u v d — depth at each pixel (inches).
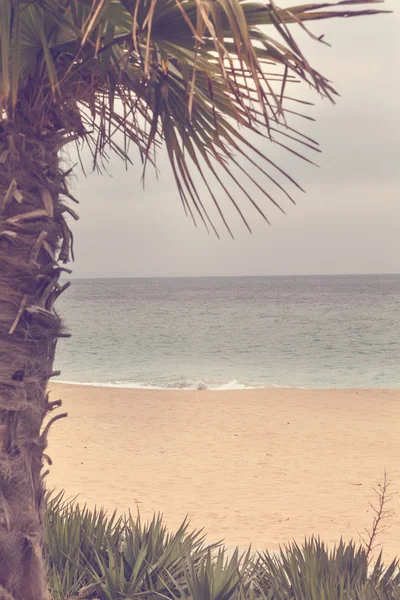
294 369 1519.4
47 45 123.8
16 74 115.3
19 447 129.4
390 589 197.2
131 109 144.1
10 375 127.0
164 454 600.1
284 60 109.5
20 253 127.2
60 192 137.6
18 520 130.1
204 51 118.6
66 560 201.6
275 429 730.2
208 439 673.6
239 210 130.1
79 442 643.5
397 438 681.6
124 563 202.2
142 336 2527.1
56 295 135.9
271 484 500.7
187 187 139.9
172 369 1512.1
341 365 1587.1
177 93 136.8
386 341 2220.7
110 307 5236.2
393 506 439.8
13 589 130.4
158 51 130.3
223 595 182.1
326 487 491.8
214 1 105.0
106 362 1664.6
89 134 148.8
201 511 421.7
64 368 1533.0
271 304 5497.1
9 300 126.5
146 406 870.4
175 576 199.6
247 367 1562.5
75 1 123.3
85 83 133.5
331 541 359.9
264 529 383.6
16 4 116.3
